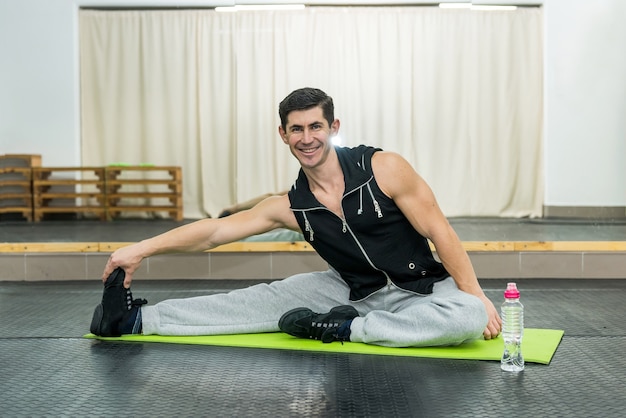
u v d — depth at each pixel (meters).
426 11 7.90
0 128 8.05
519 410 1.84
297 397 1.96
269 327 2.71
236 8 7.95
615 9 7.73
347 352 2.43
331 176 2.47
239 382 2.11
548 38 7.79
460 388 2.03
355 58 7.94
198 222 2.66
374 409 1.86
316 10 7.93
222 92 8.03
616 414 1.81
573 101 7.81
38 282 4.30
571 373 2.18
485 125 7.94
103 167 7.75
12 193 7.92
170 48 8.04
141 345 2.57
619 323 2.96
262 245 4.34
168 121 8.08
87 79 8.12
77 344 2.59
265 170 8.03
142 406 1.89
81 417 1.81
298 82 7.97
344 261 2.56
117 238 5.66
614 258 4.30
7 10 7.99
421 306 2.44
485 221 7.34
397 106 7.96
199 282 4.22
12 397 1.98
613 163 7.82
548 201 7.89
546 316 3.11
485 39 7.90
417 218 2.47
